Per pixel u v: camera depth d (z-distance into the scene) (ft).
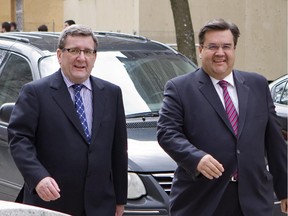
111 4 71.41
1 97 28.02
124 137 19.16
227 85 18.47
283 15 70.44
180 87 18.43
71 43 18.47
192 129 18.12
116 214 19.16
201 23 68.18
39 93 18.43
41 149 18.42
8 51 28.58
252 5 70.03
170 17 66.74
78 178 18.20
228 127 18.01
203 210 17.97
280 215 22.76
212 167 17.07
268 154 18.93
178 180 18.52
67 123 18.33
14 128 18.38
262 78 18.90
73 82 18.63
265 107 18.62
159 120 18.53
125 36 31.42
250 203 17.98
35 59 26.78
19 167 17.99
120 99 19.12
